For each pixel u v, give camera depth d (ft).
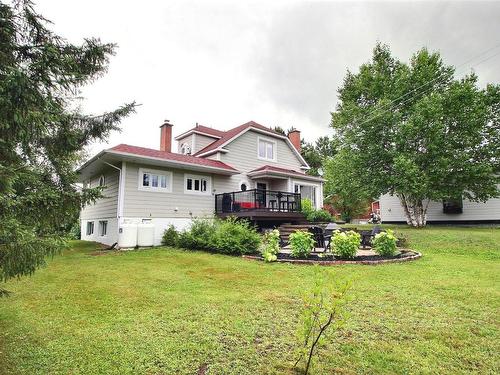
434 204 62.59
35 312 13.53
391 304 14.37
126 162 39.40
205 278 20.27
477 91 49.75
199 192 47.19
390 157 51.78
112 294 16.38
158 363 9.04
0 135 11.22
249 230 34.17
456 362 9.09
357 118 56.24
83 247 39.93
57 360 9.20
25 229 10.44
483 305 14.21
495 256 29.01
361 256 28.04
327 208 97.66
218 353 9.62
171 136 58.65
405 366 8.87
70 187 16.81
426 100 48.24
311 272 21.89
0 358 9.32
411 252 30.83
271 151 62.85
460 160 47.01
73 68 13.94
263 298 15.51
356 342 10.34
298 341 10.31
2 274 10.05
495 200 55.36
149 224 39.42
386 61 59.11
